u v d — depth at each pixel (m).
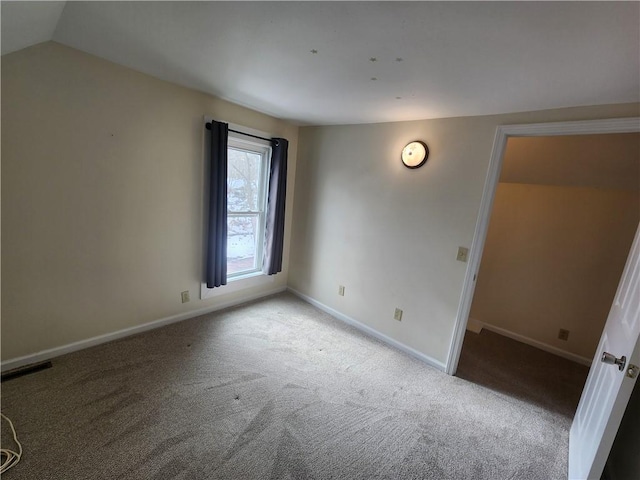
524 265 3.16
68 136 1.93
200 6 1.17
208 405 1.85
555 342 3.04
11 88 1.69
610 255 2.72
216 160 2.65
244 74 1.94
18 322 1.95
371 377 2.31
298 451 1.60
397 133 2.65
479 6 0.98
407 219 2.64
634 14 0.93
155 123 2.32
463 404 2.11
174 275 2.72
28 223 1.88
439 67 1.50
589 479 1.29
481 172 2.19
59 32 1.61
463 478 1.54
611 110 1.72
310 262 3.55
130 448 1.52
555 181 2.68
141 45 1.66
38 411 1.69
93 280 2.23
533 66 1.37
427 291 2.56
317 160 3.35
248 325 2.92
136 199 2.34
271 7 1.13
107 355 2.24
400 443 1.72
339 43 1.36
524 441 1.82
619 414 1.22
